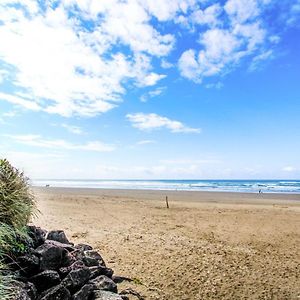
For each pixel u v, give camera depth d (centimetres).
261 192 4638
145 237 1112
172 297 651
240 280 751
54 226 1212
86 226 1273
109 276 673
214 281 736
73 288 556
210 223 1535
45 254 562
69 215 1558
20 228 549
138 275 743
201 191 4834
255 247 1074
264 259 922
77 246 719
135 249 945
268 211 2067
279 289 714
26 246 555
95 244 984
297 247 1098
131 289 652
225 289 701
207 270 798
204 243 1075
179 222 1534
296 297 680
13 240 534
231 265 846
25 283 500
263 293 692
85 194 3575
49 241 638
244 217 1759
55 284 543
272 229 1417
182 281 727
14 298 436
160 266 807
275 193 4344
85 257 658
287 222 1612
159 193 4138
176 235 1194
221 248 1014
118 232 1184
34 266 541
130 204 2331
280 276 791
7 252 516
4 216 533
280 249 1062
